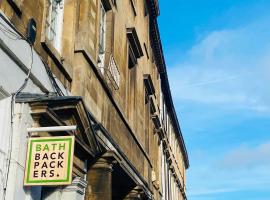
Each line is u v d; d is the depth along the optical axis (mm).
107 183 11742
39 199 8578
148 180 20312
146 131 21797
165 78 31000
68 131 8609
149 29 24969
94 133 10406
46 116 8469
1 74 7602
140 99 19812
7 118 7785
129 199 15461
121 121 15312
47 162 7738
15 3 8266
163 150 29781
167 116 35188
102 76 12820
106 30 14742
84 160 10875
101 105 12875
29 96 8391
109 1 14711
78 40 11586
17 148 7785
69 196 9367
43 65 9344
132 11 19219
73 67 11289
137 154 17906
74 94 11000
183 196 45688
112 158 12000
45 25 9844
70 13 11500
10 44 7898
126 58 17047
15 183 7582
